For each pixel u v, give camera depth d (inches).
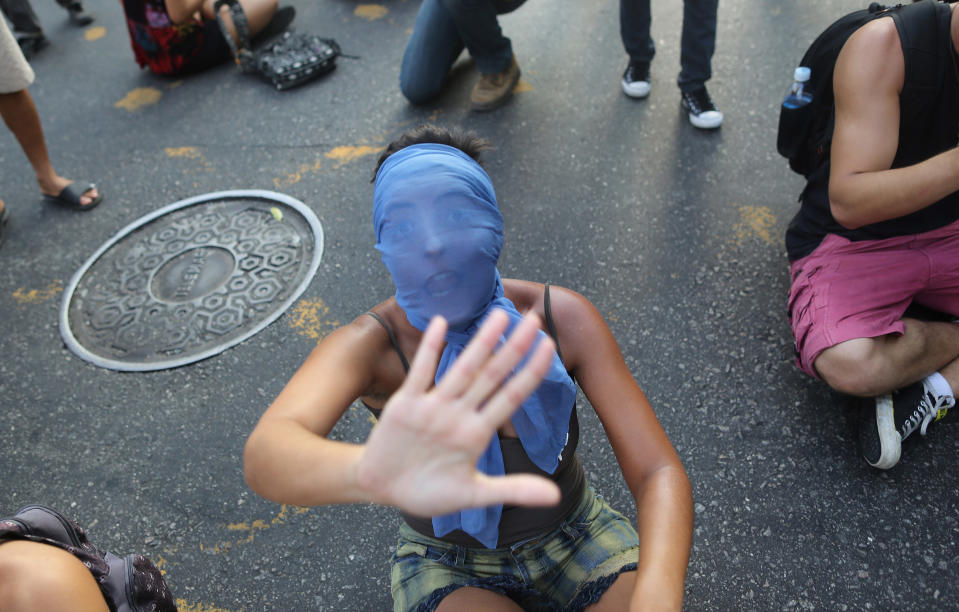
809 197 91.0
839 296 85.2
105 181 154.7
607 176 131.7
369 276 122.6
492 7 140.3
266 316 119.0
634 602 47.9
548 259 119.0
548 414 51.4
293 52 171.0
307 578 85.8
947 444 86.7
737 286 109.0
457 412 31.7
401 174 48.2
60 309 126.6
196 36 178.4
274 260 128.7
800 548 80.4
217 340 116.6
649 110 143.9
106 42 204.8
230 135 161.2
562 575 58.3
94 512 96.7
